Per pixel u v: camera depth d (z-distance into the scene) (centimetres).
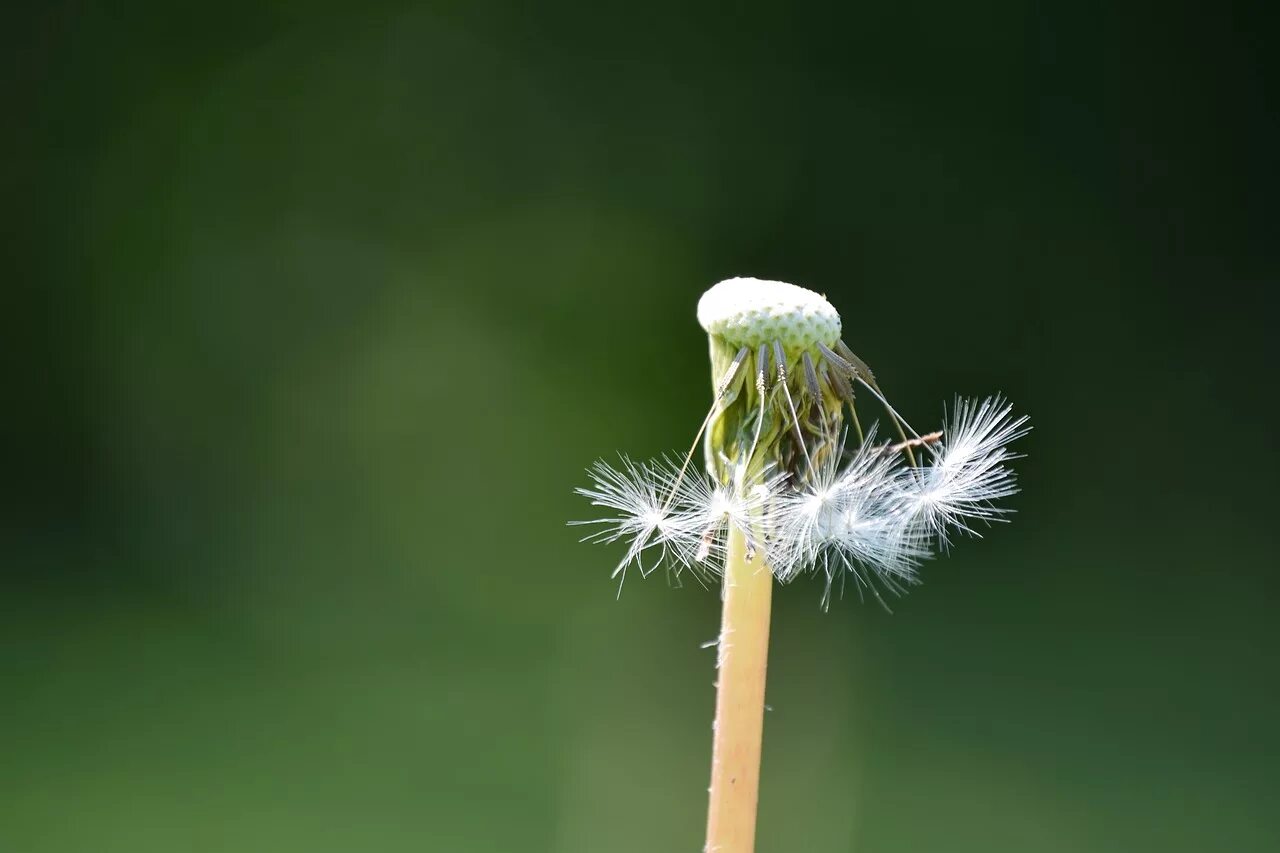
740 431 33
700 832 96
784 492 33
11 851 76
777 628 106
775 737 100
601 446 129
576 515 126
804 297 33
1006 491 35
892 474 34
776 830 90
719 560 34
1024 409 127
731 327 33
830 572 34
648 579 112
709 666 108
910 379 128
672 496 34
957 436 35
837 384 33
